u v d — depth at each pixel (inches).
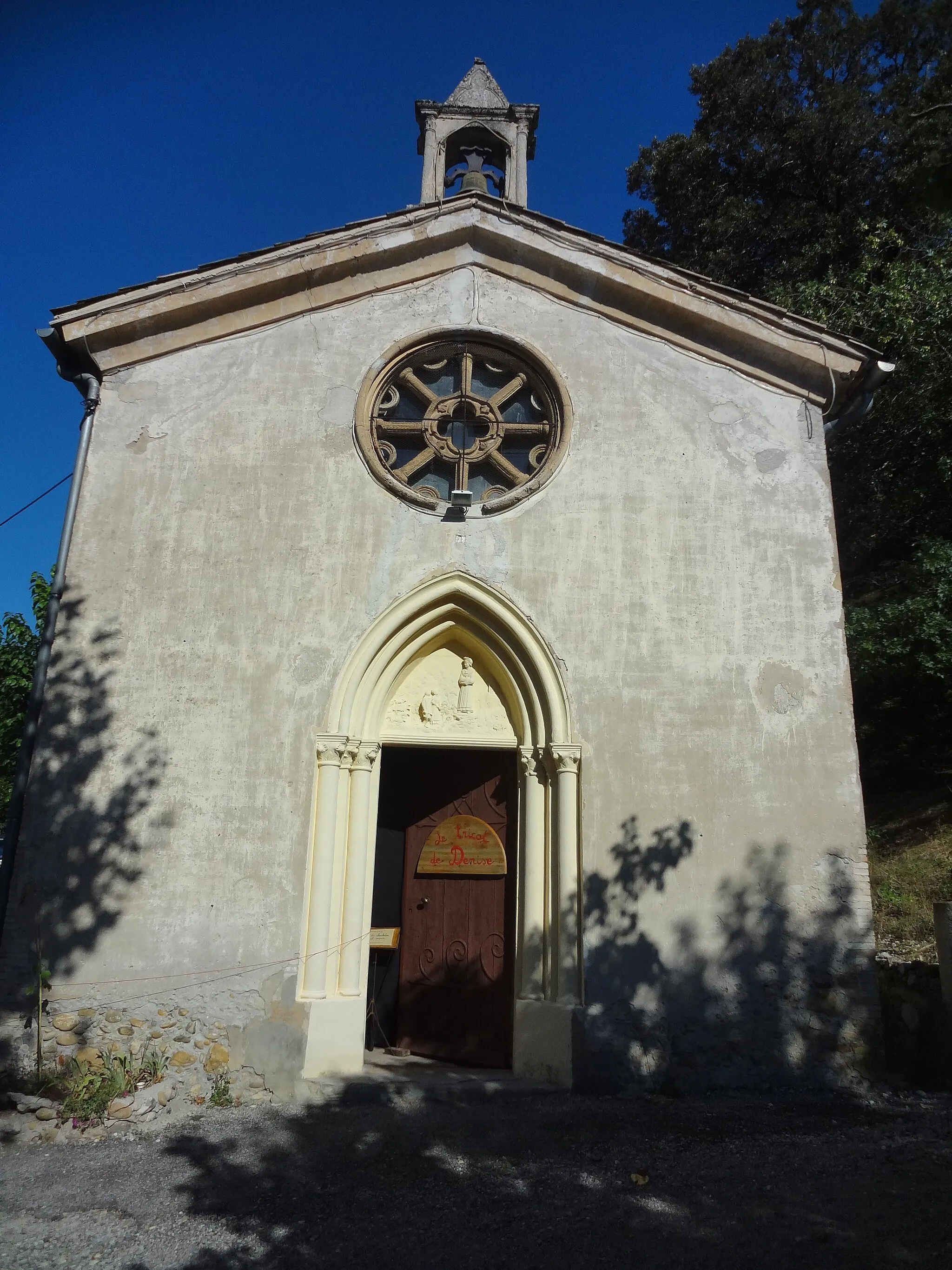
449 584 353.1
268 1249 199.2
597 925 319.9
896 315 641.6
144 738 330.0
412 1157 251.4
